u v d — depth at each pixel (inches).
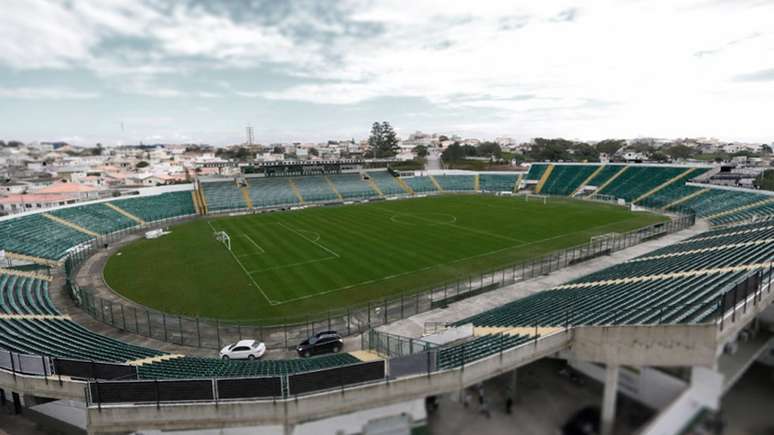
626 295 924.0
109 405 584.1
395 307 1277.1
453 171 4675.2
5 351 729.0
